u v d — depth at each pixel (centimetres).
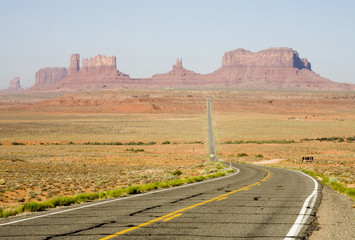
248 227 1741
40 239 1528
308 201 2598
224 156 14888
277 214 2081
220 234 1605
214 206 2386
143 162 11725
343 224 1797
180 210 2228
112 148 17288
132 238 1538
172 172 7294
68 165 10356
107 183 5434
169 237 1553
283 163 11069
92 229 1711
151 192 3309
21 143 19362
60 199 2655
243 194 3072
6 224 1852
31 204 2384
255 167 8562
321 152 15012
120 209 2294
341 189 3309
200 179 4884
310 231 1652
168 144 19300
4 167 9106
